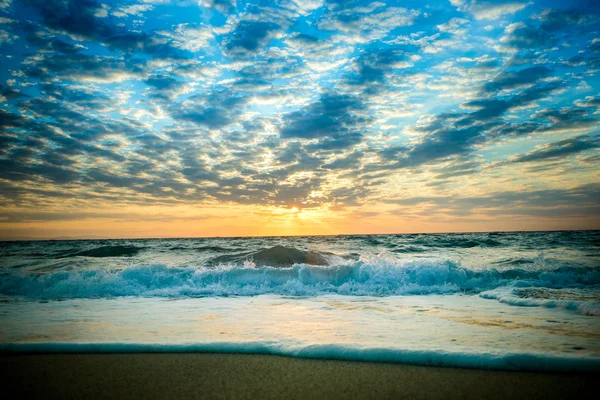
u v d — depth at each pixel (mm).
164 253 16703
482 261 10109
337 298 5797
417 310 4578
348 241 27703
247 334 3320
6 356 2779
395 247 18281
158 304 5266
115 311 4676
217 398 1967
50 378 2314
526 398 1947
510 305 4859
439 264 7469
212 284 6828
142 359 2689
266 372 2381
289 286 6645
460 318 3975
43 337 3266
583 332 3225
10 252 17500
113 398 1988
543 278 6984
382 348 2668
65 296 6109
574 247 16641
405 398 1945
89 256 15508
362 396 1973
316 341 2986
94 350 2893
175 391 2078
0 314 4492
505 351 2545
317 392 2035
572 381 2170
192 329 3562
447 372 2342
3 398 2008
